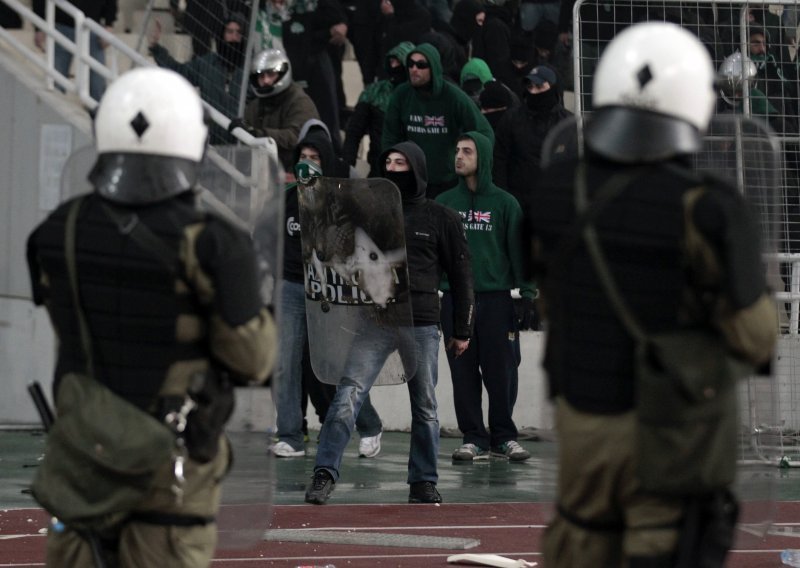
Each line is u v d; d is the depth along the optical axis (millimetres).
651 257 13188
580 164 13859
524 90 46094
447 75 50781
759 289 13047
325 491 32375
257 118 44844
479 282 40594
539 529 29391
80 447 13812
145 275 13945
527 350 48375
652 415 13016
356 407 32312
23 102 45000
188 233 13938
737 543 22906
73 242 14234
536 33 59562
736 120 24109
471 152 39750
